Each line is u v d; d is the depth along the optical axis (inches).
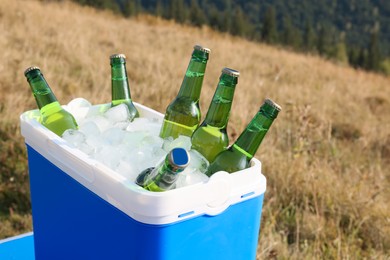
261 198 38.9
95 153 39.9
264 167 109.6
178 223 33.5
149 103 142.6
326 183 106.0
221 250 36.8
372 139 158.4
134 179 37.1
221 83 40.3
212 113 40.9
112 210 34.9
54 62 173.0
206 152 40.8
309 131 129.4
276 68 253.1
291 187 105.2
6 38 197.8
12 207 99.6
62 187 40.1
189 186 33.6
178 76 182.7
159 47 260.8
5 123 117.6
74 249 40.3
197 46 42.9
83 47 203.0
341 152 134.4
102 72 171.6
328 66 349.7
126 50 226.1
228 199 35.8
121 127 46.6
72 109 49.6
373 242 95.5
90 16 329.4
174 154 32.4
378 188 108.3
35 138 42.4
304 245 89.3
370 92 256.8
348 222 99.7
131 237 33.8
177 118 43.4
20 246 57.1
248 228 38.4
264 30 773.3
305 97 195.3
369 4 2052.2
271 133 131.1
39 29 226.8
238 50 311.3
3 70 149.8
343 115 184.1
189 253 34.8
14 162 108.0
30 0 309.0
